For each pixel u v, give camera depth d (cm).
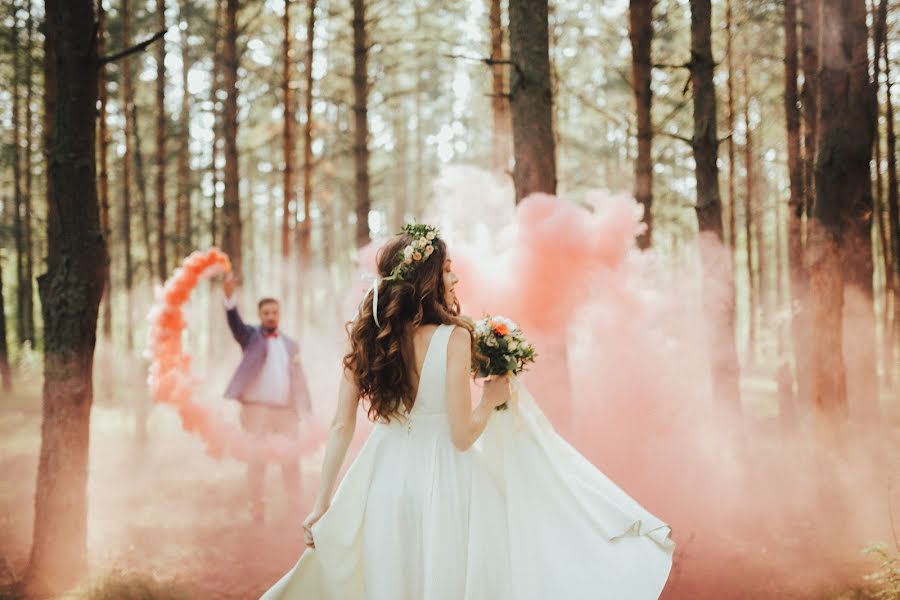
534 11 608
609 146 2094
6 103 1788
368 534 284
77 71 491
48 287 499
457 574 273
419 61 2169
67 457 489
